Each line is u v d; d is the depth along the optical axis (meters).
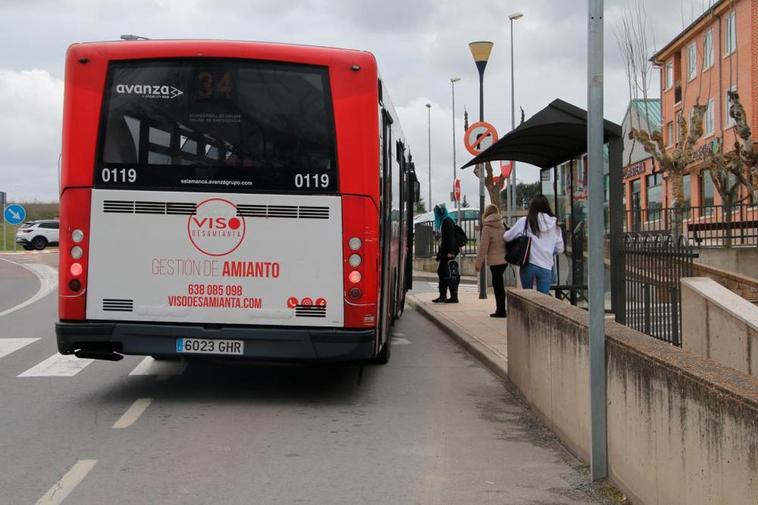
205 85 7.60
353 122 7.59
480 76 18.72
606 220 11.08
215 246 7.57
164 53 7.56
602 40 5.18
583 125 9.89
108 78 7.61
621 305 9.83
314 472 5.71
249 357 7.56
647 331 9.35
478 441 6.60
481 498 5.14
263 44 7.61
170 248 7.58
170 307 7.61
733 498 3.42
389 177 9.56
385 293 9.05
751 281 14.34
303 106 7.62
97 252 7.60
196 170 7.58
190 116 7.60
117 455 6.07
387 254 9.30
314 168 7.59
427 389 8.83
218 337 7.54
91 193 7.58
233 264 7.57
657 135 29.64
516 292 8.66
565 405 6.31
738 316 7.59
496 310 14.99
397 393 8.61
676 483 4.05
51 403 7.85
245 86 7.62
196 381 9.10
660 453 4.27
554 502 5.05
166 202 7.57
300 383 9.10
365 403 8.09
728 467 3.46
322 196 7.58
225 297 7.58
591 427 5.30
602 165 5.21
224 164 7.58
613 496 5.03
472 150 16.50
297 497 5.15
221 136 7.59
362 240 7.59
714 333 8.02
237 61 7.61
